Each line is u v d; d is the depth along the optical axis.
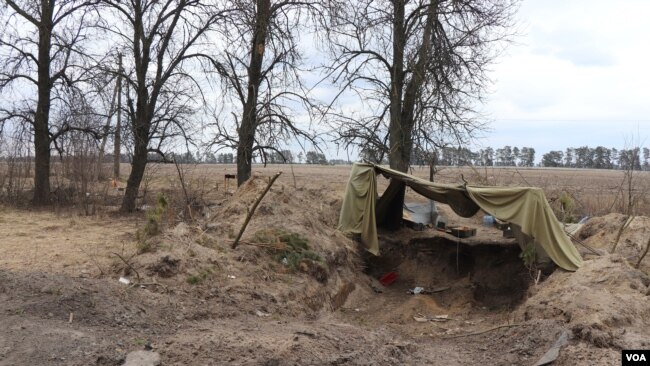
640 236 11.43
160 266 7.46
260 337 5.90
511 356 6.38
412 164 18.30
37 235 11.50
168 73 17.86
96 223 14.16
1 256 8.83
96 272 7.58
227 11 17.16
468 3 15.84
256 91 17.59
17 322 5.20
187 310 6.59
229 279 8.03
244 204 11.97
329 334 6.56
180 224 9.27
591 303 7.28
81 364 4.62
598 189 22.16
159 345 5.29
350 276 11.36
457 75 16.12
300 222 11.27
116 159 24.78
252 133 17.88
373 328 8.56
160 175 20.55
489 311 10.67
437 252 13.64
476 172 18.91
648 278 8.56
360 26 16.98
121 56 17.53
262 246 9.54
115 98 18.77
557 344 6.14
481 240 13.88
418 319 9.74
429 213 16.59
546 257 10.36
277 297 8.05
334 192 20.77
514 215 10.70
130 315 5.98
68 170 18.61
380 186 26.30
